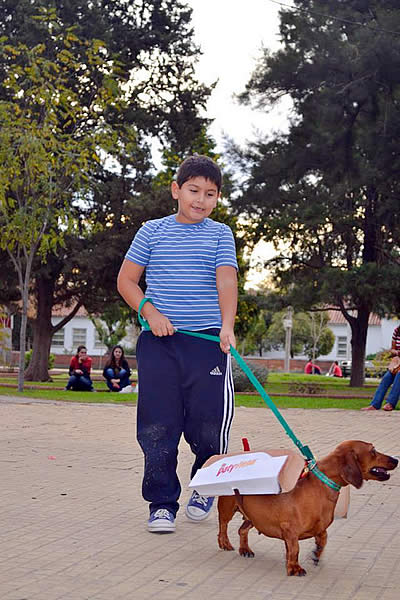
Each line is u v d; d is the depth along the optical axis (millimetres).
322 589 4191
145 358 5328
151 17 30078
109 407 14859
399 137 24328
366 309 29812
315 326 58750
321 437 10758
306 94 26125
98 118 21203
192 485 4645
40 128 19250
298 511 4395
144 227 5547
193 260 5344
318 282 27656
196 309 5312
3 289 28891
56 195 19641
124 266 5477
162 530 5250
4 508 5949
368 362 54438
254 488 4391
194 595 4023
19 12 26812
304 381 34062
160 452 5273
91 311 31094
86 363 21359
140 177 29594
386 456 4520
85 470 7711
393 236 28719
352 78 24531
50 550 4809
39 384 24844
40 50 19797
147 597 3971
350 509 6348
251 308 33594
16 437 10008
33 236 19188
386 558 4871
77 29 27062
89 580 4227
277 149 27891
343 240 29359
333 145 25656
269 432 11219
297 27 25531
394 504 6566
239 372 20484
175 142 30719
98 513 5871
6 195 20422
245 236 29672
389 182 25594
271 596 4047
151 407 5289
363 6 26438
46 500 6281
